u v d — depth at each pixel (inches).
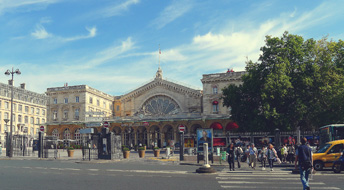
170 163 1033.5
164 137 2596.0
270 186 503.5
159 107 2908.5
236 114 1528.1
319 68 1428.4
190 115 2527.1
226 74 2481.5
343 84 1374.3
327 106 1441.9
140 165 940.0
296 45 1448.1
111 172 720.3
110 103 3341.5
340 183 538.9
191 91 2795.3
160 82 2903.5
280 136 1280.8
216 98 2474.2
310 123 1528.1
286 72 1421.0
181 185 511.8
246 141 1344.7
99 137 1209.4
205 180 577.6
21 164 954.7
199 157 1047.6
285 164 950.4
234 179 594.9
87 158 1202.0
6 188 479.5
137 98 2997.0
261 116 1417.3
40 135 1302.9
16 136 1449.3
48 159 1201.4
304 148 447.2
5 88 3129.9
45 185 510.6
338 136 1021.8
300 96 1412.4
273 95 1375.5
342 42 1476.4
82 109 2876.5
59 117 2935.5
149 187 490.0
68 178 603.8
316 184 526.3
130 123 2655.0
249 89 1499.8
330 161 781.3
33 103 3560.5
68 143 2647.6
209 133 1032.2
